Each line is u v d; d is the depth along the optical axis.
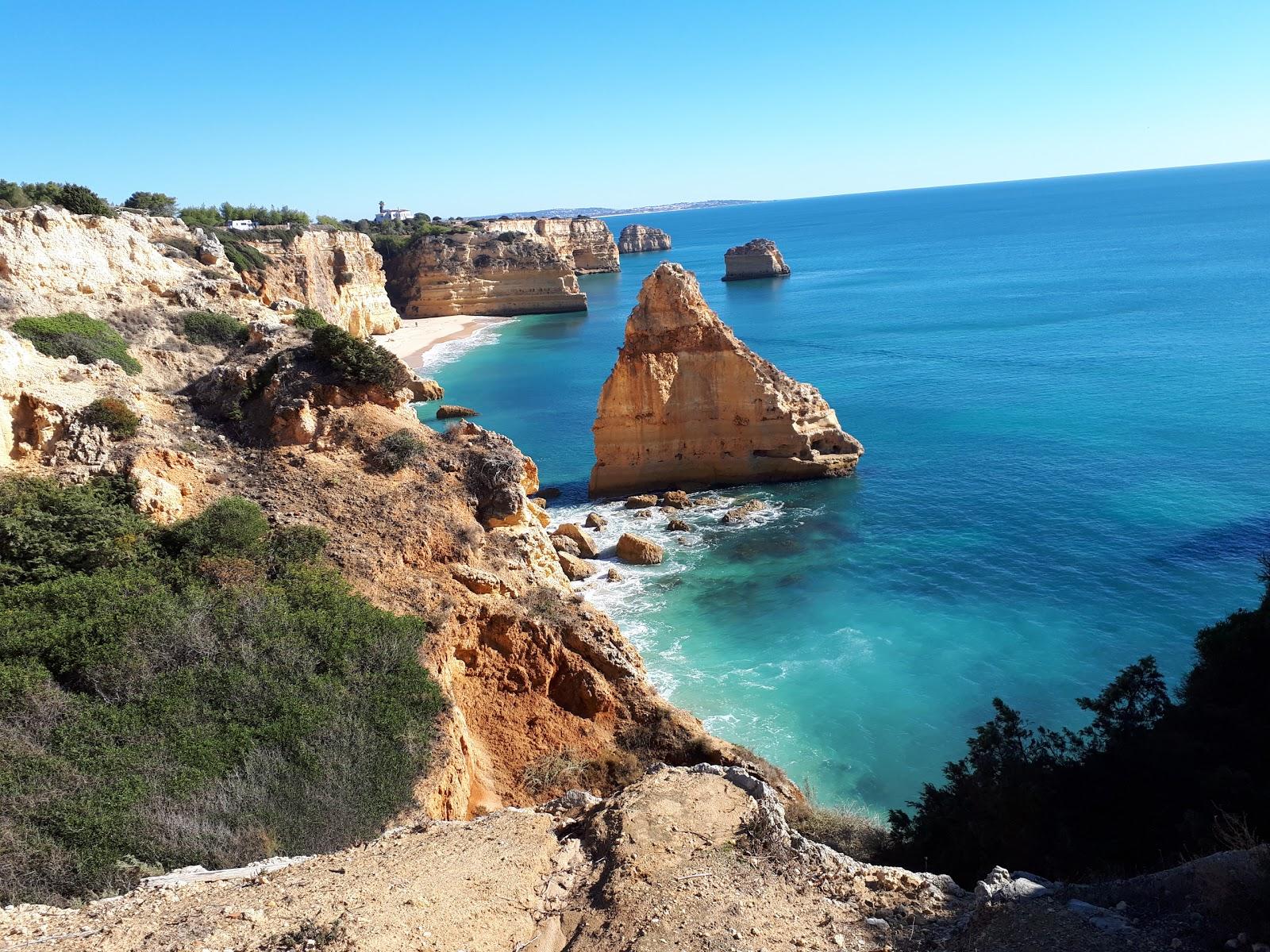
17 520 20.16
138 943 8.78
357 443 27.59
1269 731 14.62
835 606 33.97
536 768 20.06
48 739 14.80
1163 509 40.78
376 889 10.02
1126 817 14.04
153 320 43.50
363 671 18.42
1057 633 30.91
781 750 24.80
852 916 9.81
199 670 17.23
